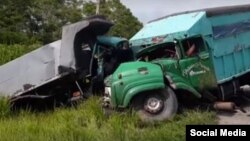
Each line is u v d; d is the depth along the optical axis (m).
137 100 11.16
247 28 13.10
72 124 10.65
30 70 14.34
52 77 13.80
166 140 9.26
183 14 12.85
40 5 55.59
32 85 13.91
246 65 13.07
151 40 12.59
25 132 10.16
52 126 10.59
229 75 12.48
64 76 13.56
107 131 9.80
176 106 11.18
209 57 11.95
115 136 9.40
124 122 10.73
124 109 11.19
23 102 13.94
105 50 13.89
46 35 54.69
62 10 56.97
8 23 52.06
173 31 12.09
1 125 11.26
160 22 13.38
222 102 11.89
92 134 9.54
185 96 11.78
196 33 11.86
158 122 10.91
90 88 13.80
